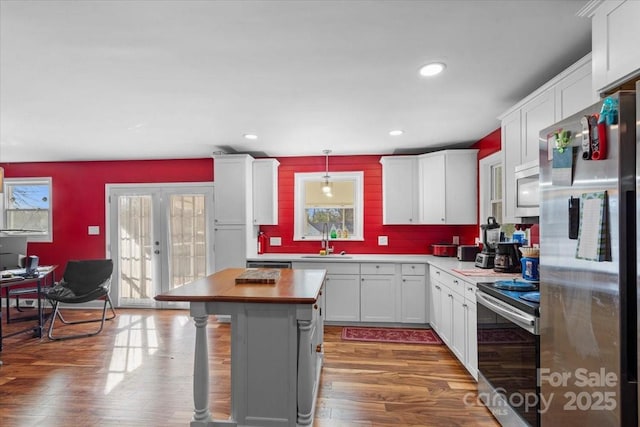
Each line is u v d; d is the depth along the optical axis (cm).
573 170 141
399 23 168
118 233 509
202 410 200
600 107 127
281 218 488
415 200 441
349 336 370
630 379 119
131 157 492
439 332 355
